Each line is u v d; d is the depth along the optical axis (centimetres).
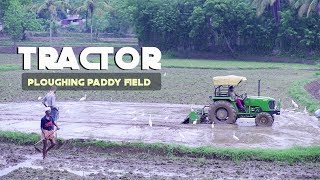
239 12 12075
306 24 11531
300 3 10806
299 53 11650
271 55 12031
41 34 15262
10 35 13538
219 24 12050
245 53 12356
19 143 3156
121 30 16212
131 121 3872
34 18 13738
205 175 2531
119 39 15188
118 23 15400
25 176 2502
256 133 3438
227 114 3706
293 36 11712
